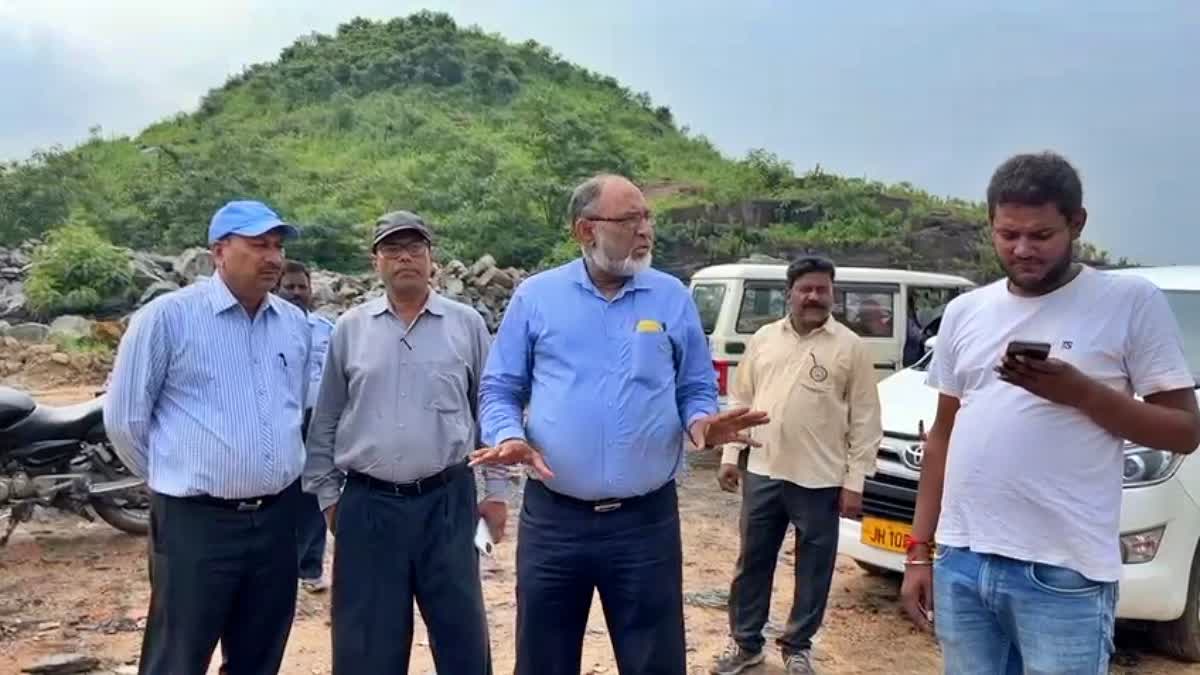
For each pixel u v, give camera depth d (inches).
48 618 207.8
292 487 146.5
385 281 146.9
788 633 187.2
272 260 142.5
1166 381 100.7
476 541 147.5
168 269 842.2
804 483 183.6
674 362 134.6
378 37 3115.2
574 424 127.7
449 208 1535.4
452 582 146.3
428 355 146.6
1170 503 189.3
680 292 136.2
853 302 450.9
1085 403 98.3
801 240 1437.0
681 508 329.4
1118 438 102.6
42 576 235.9
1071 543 102.0
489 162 1763.0
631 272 129.9
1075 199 102.3
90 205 1310.3
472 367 151.2
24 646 191.5
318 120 2471.7
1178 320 230.5
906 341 455.2
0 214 1239.5
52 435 251.0
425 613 147.9
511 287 931.3
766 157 1830.7
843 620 223.5
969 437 108.4
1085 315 103.7
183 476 137.1
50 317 732.7
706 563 265.1
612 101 2955.2
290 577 147.0
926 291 466.6
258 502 140.9
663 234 1407.5
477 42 3065.9
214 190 1314.0
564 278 133.7
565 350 130.0
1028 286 105.1
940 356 116.5
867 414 185.6
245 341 143.4
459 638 147.3
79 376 577.0
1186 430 99.8
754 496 187.6
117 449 141.3
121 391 138.6
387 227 145.6
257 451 139.3
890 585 248.8
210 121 2647.6
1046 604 102.9
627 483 128.0
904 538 214.4
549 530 130.8
